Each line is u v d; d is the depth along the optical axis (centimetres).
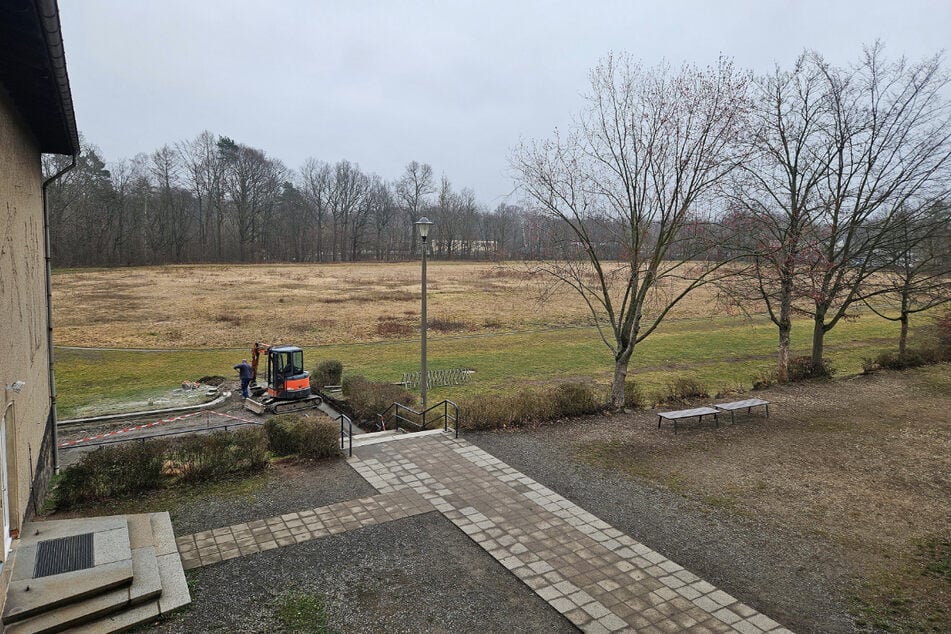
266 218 10256
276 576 753
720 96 1496
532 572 771
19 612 601
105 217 8312
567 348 3272
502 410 1427
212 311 4403
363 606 693
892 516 955
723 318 4534
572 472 1135
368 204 11175
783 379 2041
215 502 973
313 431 1186
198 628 644
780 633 651
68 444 1477
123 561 716
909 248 2020
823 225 2048
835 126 1939
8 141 755
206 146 9844
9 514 733
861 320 4422
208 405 2008
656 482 1091
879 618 681
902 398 1775
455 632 649
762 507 987
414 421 1566
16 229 807
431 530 888
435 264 9675
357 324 3997
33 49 637
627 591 731
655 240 1745
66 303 4650
